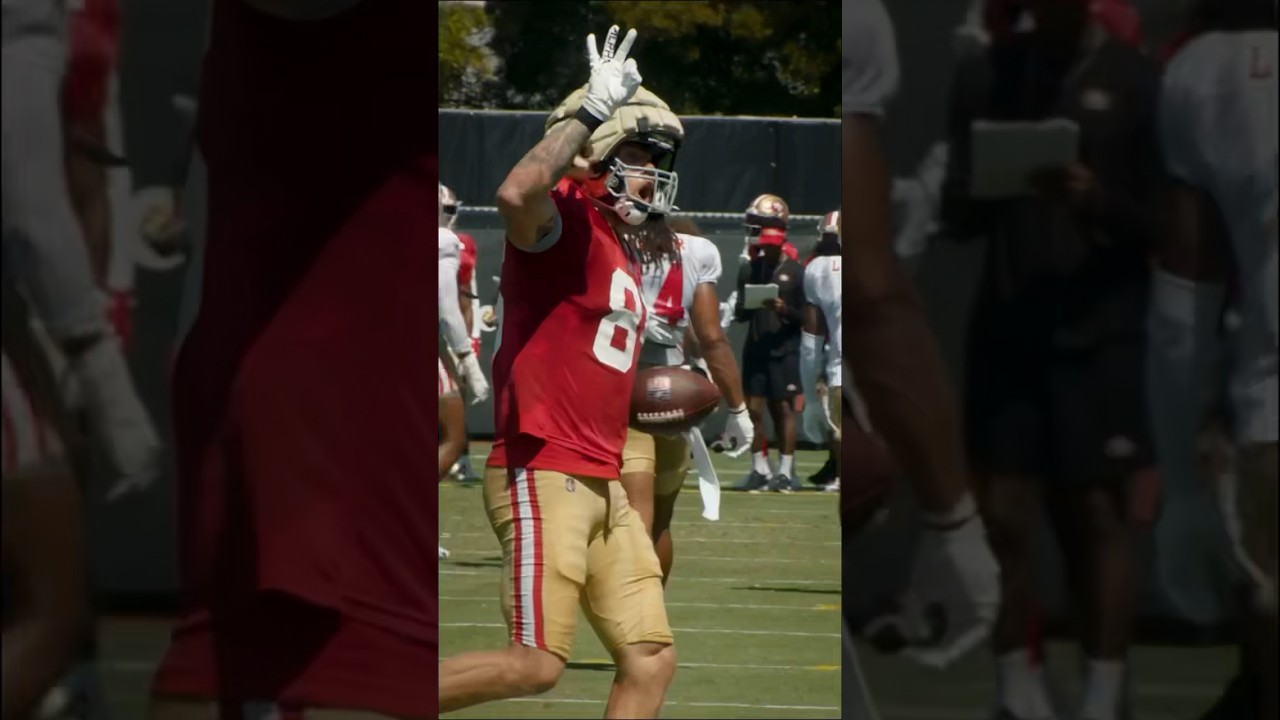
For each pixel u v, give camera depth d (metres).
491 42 61.56
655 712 13.19
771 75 62.00
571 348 12.78
